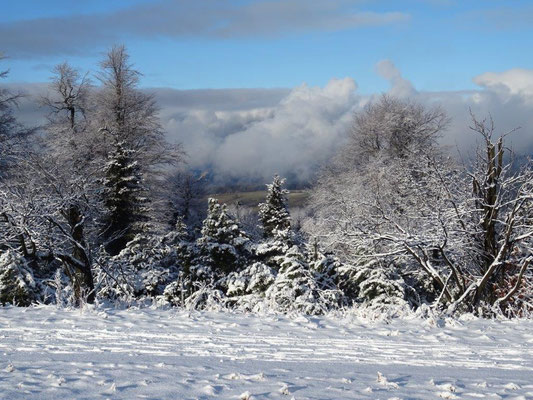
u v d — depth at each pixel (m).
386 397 5.45
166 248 27.52
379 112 41.09
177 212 44.62
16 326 10.67
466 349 9.08
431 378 6.58
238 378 6.35
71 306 13.46
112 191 31.52
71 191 18.84
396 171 31.36
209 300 14.81
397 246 17.58
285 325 11.21
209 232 25.09
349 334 10.37
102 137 37.12
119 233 32.12
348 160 42.41
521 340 10.01
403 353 8.70
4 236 16.78
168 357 7.97
